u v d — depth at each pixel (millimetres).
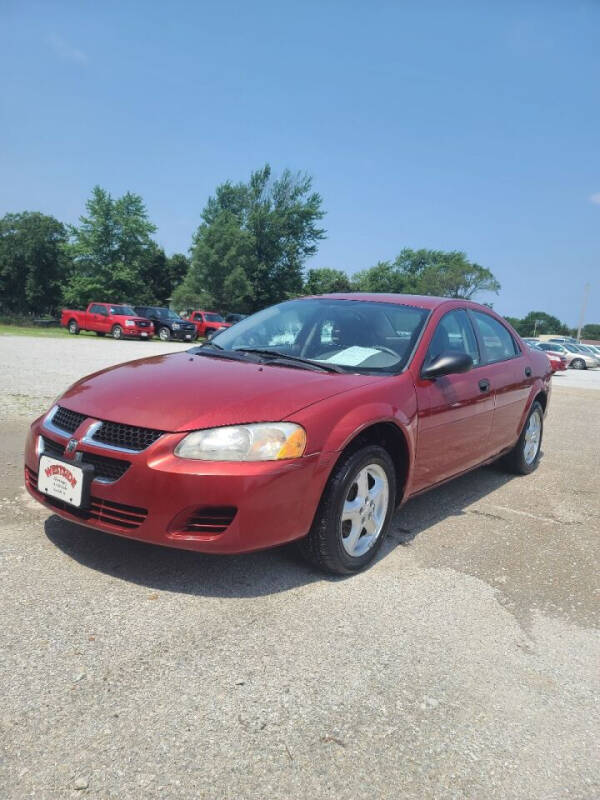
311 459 2705
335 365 3436
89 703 1943
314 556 2912
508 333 5121
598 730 2031
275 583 2877
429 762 1815
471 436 4109
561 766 1850
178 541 2570
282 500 2633
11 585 2654
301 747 1828
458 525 3977
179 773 1689
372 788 1697
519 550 3609
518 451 5270
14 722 1832
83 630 2352
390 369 3438
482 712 2070
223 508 2578
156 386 2961
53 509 2881
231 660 2238
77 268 50844
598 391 15031
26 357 13703
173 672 2139
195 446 2580
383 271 96250
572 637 2631
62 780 1631
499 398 4465
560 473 5656
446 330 4027
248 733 1869
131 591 2682
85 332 34031
